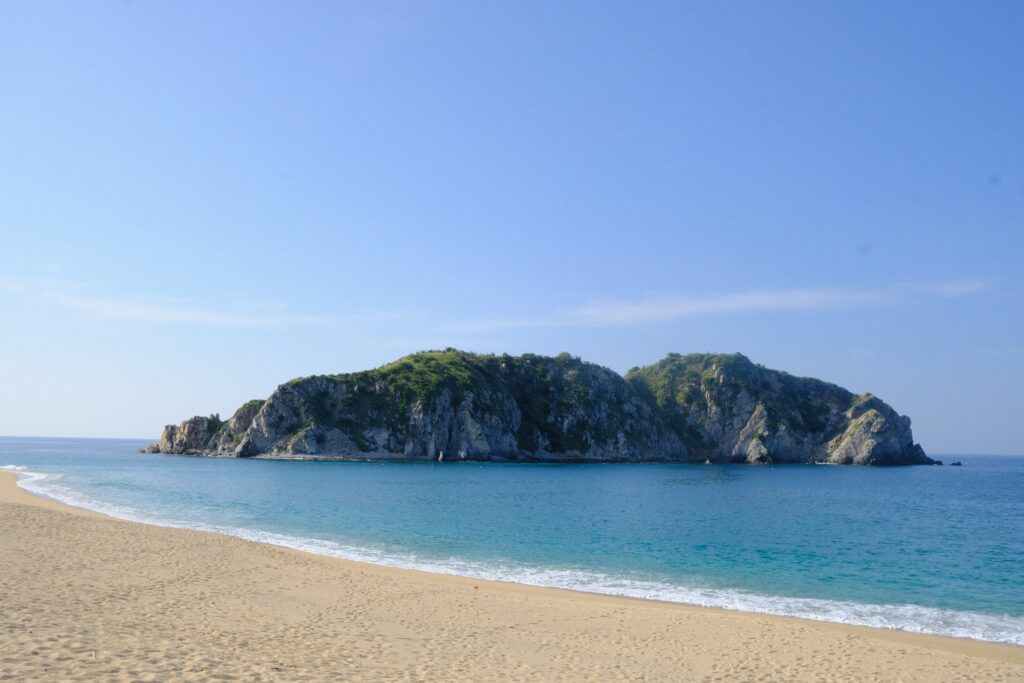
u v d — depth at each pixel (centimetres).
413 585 2370
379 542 3750
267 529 4153
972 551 3941
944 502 7862
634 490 9219
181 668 1100
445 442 19275
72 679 973
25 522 3009
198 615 1616
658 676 1397
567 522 5053
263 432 17825
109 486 7244
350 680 1145
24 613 1408
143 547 2659
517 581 2739
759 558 3541
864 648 1744
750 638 1822
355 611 1864
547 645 1630
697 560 3438
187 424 19612
